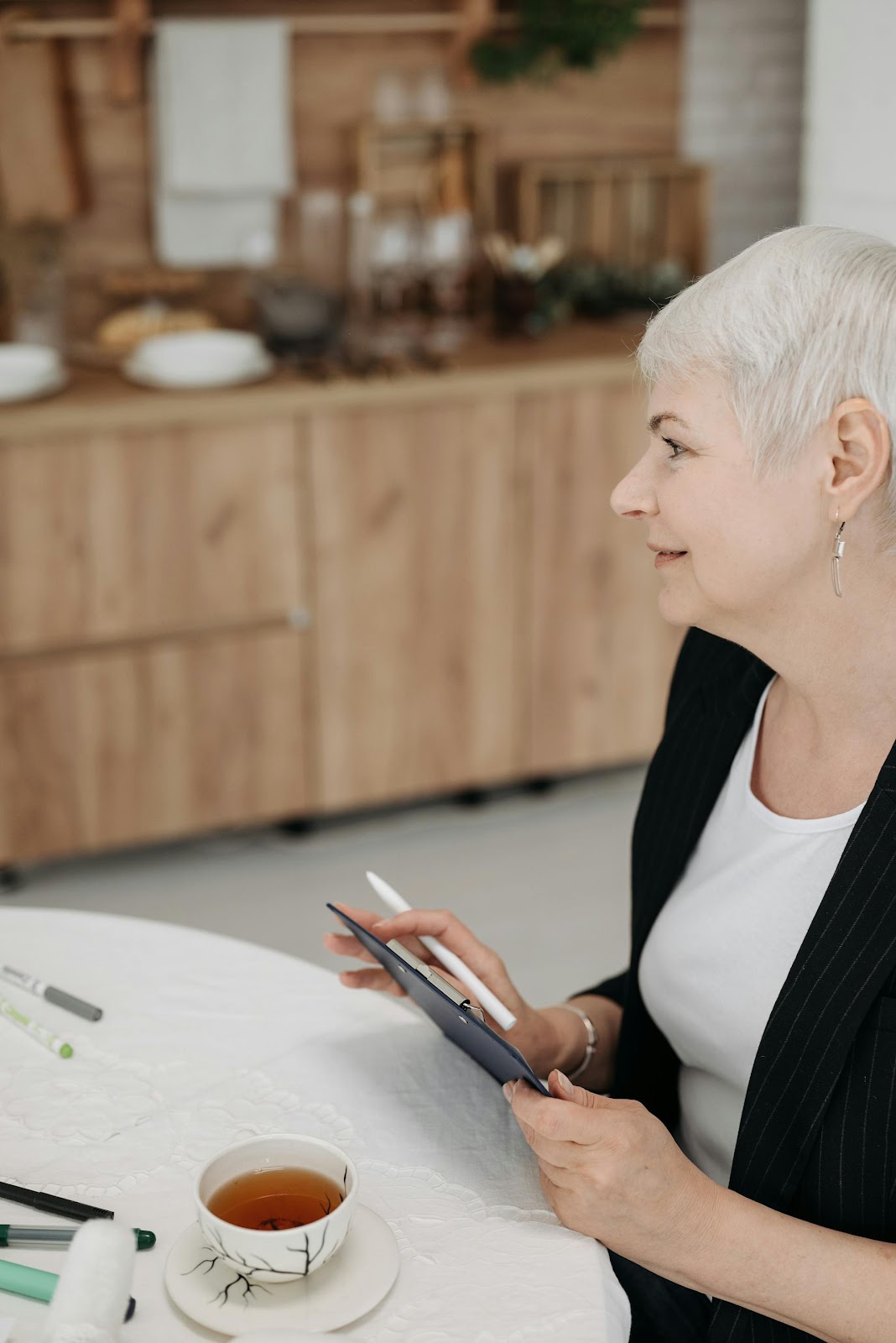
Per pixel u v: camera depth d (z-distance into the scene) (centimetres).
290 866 298
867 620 99
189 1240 86
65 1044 108
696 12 351
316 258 328
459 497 298
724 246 374
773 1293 89
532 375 294
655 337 98
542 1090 87
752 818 112
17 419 262
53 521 271
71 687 281
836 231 95
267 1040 110
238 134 304
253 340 295
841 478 93
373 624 299
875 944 95
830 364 91
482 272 343
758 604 100
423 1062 108
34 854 287
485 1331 80
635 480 102
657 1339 105
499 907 281
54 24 292
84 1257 74
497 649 311
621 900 284
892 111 286
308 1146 85
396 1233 89
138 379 285
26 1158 96
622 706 326
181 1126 100
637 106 354
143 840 295
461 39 320
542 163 349
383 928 113
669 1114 126
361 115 329
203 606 285
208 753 294
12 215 302
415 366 295
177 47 296
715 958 111
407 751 310
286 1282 82
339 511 289
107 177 314
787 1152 98
